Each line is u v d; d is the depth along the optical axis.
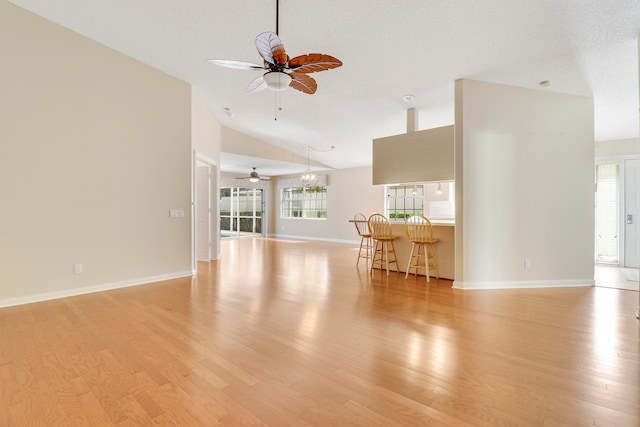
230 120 6.80
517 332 2.80
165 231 4.76
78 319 3.06
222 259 6.77
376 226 5.63
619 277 5.25
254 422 1.63
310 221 11.32
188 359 2.28
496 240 4.40
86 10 3.40
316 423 1.62
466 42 3.43
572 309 3.46
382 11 3.02
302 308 3.44
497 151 4.39
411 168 5.12
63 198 3.77
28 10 3.49
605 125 5.75
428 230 4.87
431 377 2.06
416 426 1.60
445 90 4.72
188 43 3.89
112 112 4.16
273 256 7.21
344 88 4.74
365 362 2.25
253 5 3.09
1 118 3.35
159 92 4.65
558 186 4.56
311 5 2.98
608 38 3.23
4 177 3.37
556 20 2.97
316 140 7.71
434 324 2.99
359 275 5.16
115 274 4.23
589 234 4.63
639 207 6.31
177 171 4.89
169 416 1.67
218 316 3.17
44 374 2.08
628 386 1.95
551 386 1.95
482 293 4.11
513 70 4.00
